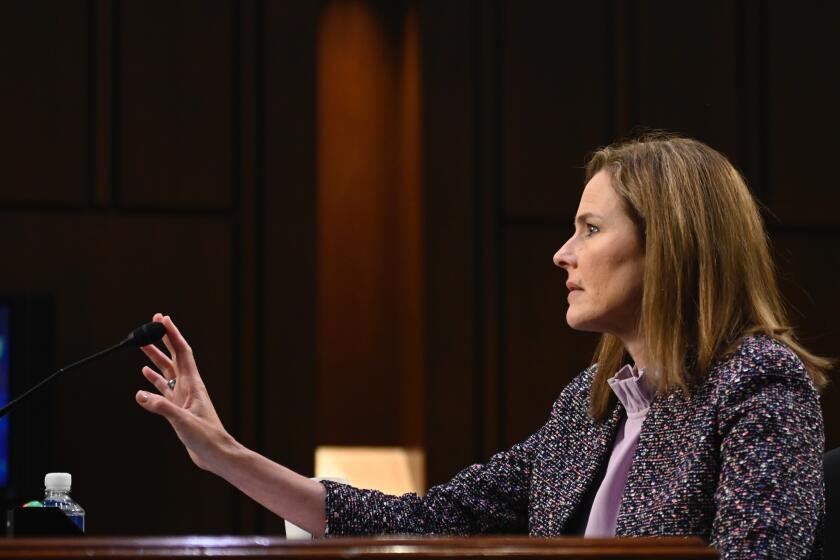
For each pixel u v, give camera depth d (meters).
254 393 14.23
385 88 16.73
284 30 14.55
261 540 3.69
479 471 6.37
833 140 15.37
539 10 14.98
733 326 5.52
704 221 5.59
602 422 6.09
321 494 5.93
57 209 14.09
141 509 13.92
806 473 4.94
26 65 14.05
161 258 14.21
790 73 15.35
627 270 5.70
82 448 13.84
